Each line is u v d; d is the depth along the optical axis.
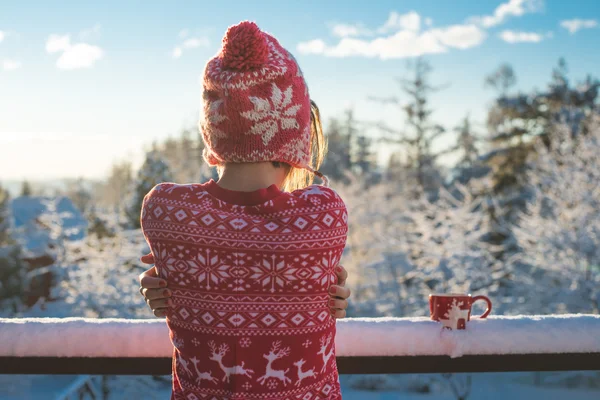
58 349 1.55
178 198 1.01
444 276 15.09
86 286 13.84
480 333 1.60
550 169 15.97
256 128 0.97
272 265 0.96
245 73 0.97
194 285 0.97
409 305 16.80
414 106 29.66
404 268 16.95
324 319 1.00
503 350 1.60
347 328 1.59
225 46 1.00
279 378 0.97
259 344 0.96
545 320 1.63
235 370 0.96
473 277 14.87
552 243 14.74
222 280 0.96
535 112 26.62
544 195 15.73
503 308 15.19
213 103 1.01
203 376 0.98
